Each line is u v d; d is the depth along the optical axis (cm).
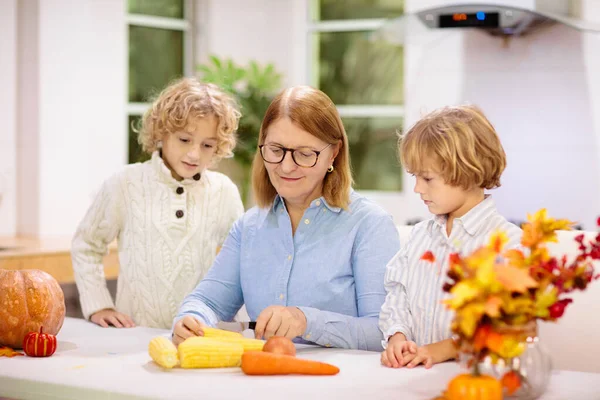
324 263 181
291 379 143
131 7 448
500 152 160
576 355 188
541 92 374
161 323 226
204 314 181
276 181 178
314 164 175
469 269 117
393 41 390
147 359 160
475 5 355
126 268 227
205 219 229
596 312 187
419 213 428
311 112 173
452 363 156
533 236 124
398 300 171
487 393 120
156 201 226
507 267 117
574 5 380
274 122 175
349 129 469
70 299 366
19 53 408
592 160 368
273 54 466
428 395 131
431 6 438
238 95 428
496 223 163
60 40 408
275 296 183
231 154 231
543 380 126
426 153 157
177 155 219
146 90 454
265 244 187
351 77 469
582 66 366
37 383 144
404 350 155
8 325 172
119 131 439
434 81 394
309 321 168
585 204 372
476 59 384
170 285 225
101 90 431
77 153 418
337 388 136
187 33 465
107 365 154
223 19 459
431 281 166
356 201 186
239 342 158
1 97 404
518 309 118
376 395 131
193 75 466
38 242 382
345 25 466
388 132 462
